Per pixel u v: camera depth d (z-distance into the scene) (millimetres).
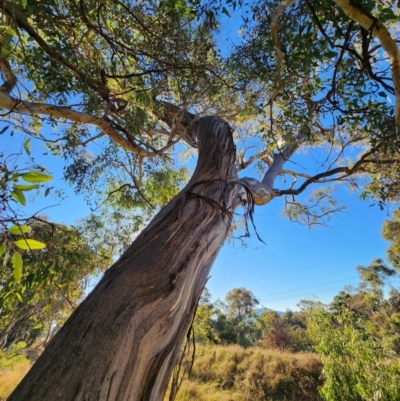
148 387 903
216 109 3316
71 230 2678
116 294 1009
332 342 5273
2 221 994
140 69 2818
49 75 2363
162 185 4543
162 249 1286
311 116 2768
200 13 2512
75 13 2219
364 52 1856
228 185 1943
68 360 790
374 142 2887
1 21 1434
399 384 4539
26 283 2029
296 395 9008
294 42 1957
